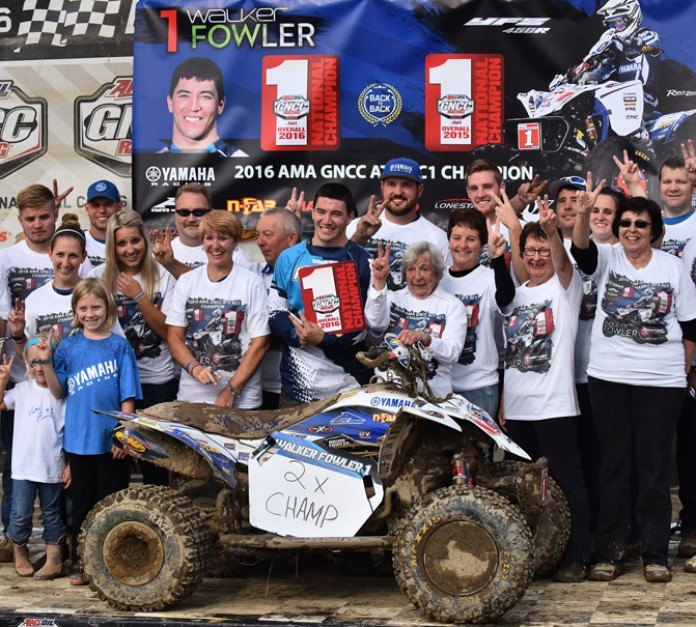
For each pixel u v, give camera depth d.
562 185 7.56
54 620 5.66
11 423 7.20
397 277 7.55
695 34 8.00
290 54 8.27
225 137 8.35
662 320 6.51
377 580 6.55
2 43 8.89
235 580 6.58
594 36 8.07
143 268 7.05
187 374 6.90
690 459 7.04
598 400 6.61
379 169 8.24
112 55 8.82
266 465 5.97
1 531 7.59
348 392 6.12
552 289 6.69
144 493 5.95
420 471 5.99
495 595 5.43
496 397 6.96
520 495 5.92
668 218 7.56
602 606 5.83
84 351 6.67
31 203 7.26
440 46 8.16
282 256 7.00
